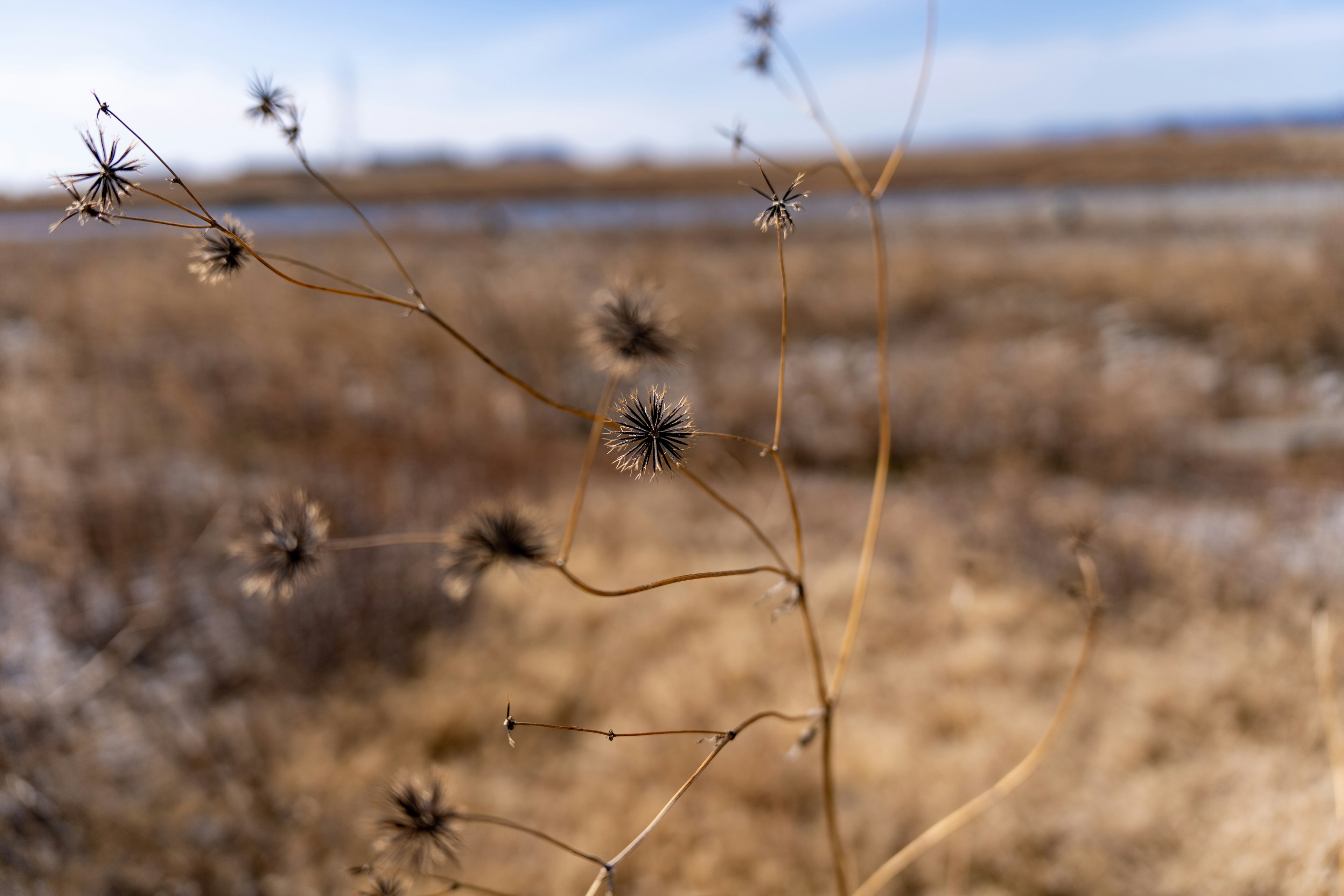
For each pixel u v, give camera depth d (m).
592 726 3.28
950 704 3.30
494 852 2.64
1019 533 4.73
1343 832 2.00
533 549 1.05
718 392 7.72
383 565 3.94
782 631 3.87
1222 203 19.67
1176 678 3.38
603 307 1.30
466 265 10.60
